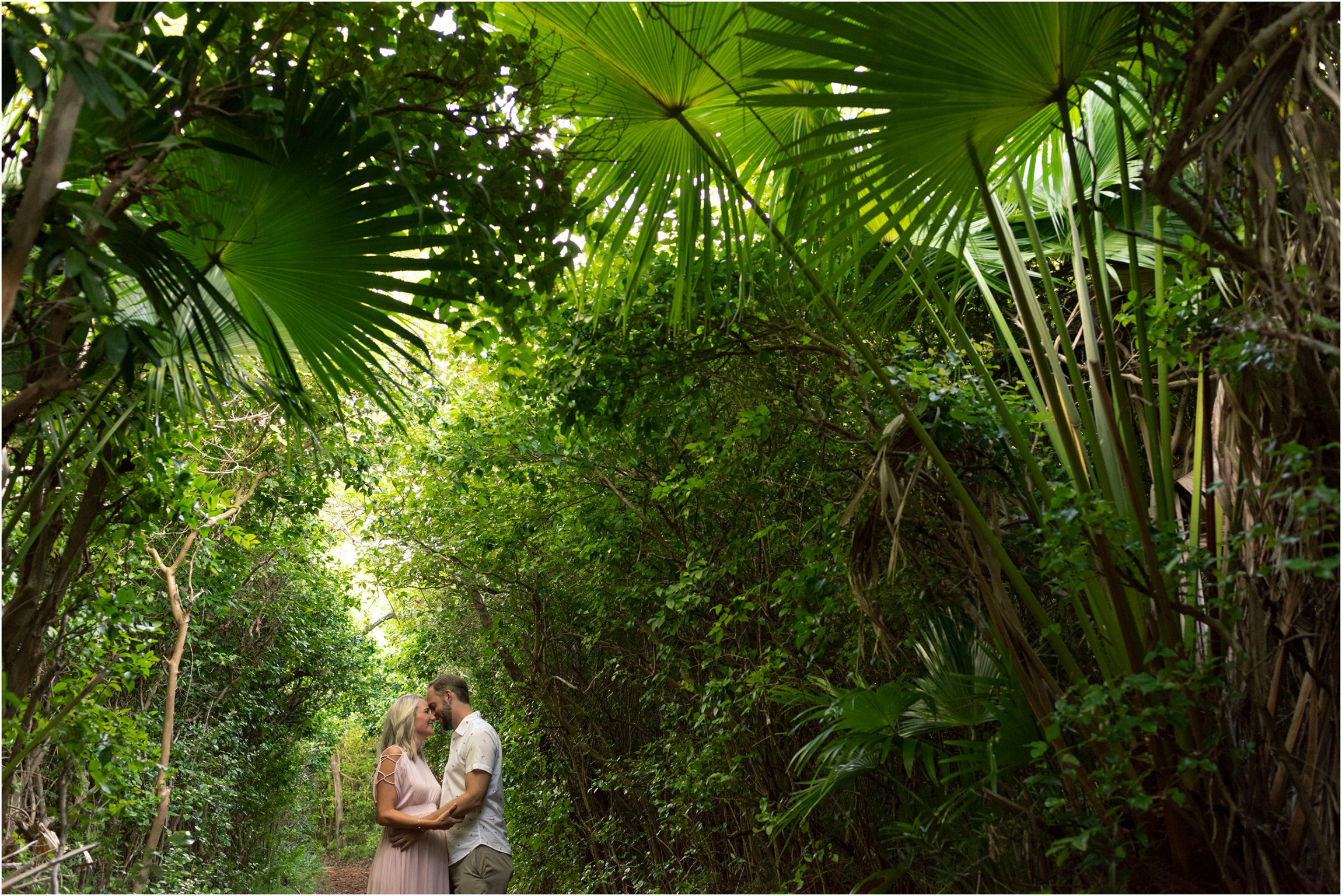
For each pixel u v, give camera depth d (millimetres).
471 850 3734
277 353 2711
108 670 3057
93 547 3654
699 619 4906
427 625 9867
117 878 6426
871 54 2037
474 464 6141
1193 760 1930
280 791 11078
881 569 2842
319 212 2342
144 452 3145
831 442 3311
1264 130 1894
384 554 7980
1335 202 1813
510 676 7641
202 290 2590
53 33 1625
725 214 2861
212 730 8258
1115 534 2141
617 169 2922
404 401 6145
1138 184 3283
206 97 1885
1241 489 2066
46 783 3486
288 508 6914
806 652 3789
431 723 3932
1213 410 2422
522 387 4371
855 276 2740
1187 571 2082
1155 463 2438
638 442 4336
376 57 2330
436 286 2812
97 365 2004
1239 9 1876
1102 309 2385
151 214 2299
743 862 4957
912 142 2248
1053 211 3402
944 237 2582
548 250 2846
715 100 2721
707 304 2982
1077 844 1979
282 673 9969
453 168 2537
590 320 3633
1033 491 2818
